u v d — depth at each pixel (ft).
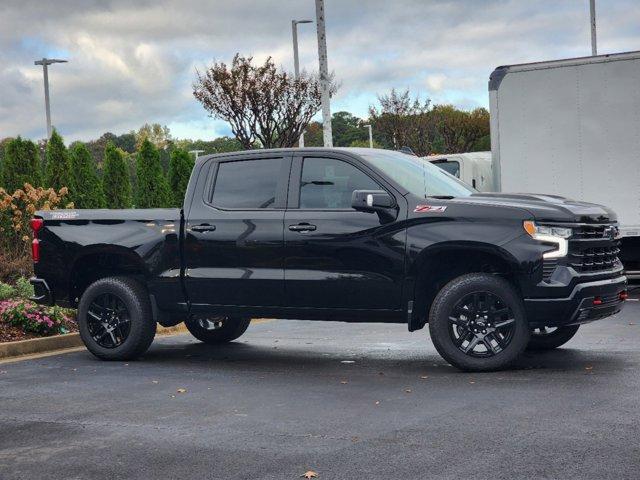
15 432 22.58
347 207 30.40
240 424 22.70
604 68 49.90
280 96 100.94
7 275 57.77
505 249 28.04
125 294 33.47
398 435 20.97
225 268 31.81
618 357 30.55
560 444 19.54
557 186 51.08
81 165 76.79
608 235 29.53
